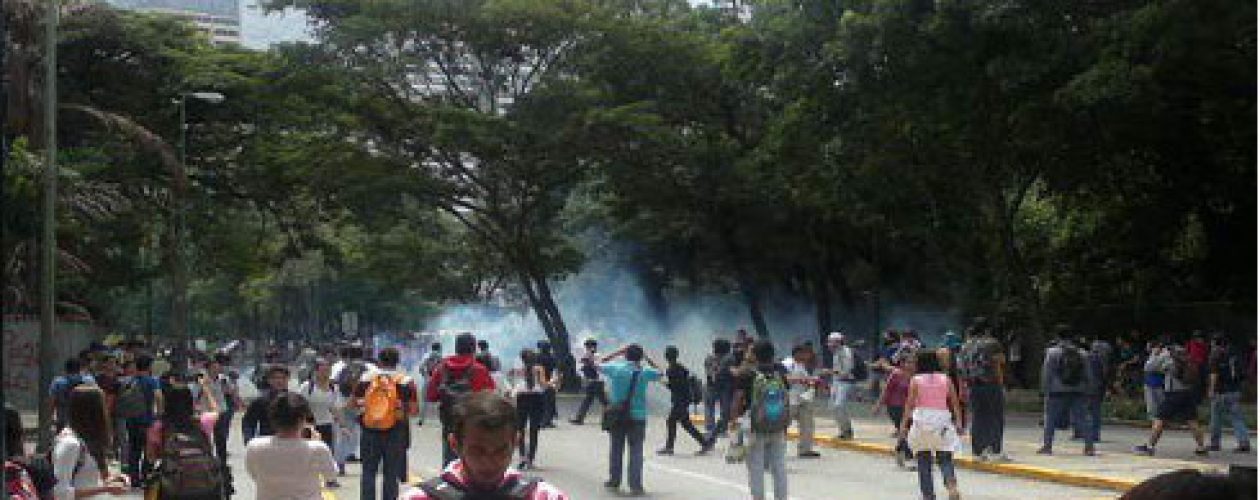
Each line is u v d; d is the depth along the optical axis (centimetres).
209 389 1675
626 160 4241
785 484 1390
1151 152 3441
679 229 4744
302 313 9019
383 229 4394
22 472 752
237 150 4497
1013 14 2675
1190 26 2481
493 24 4128
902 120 3181
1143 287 4044
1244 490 377
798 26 3180
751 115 4334
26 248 2991
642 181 4319
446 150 4194
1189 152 3400
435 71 4341
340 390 1681
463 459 481
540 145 4066
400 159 4262
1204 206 3719
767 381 1389
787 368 2088
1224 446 2144
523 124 4069
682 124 4434
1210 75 2772
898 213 3656
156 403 1662
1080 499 1557
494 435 475
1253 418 2595
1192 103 3058
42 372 2006
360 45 4150
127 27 4022
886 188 3428
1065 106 2631
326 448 877
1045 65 2697
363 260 5012
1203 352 2644
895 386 1934
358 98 4103
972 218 3609
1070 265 4303
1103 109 2719
